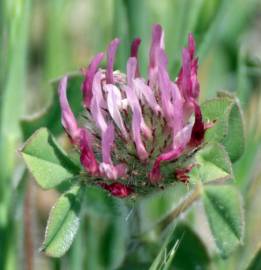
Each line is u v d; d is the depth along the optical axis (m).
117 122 0.15
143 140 0.15
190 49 0.15
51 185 0.15
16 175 0.18
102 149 0.14
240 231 0.15
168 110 0.15
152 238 0.17
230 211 0.15
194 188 0.16
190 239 0.17
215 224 0.15
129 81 0.15
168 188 0.15
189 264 0.17
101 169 0.14
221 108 0.15
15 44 0.18
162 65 0.14
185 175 0.15
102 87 0.15
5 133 0.18
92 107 0.15
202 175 0.15
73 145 0.15
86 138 0.14
